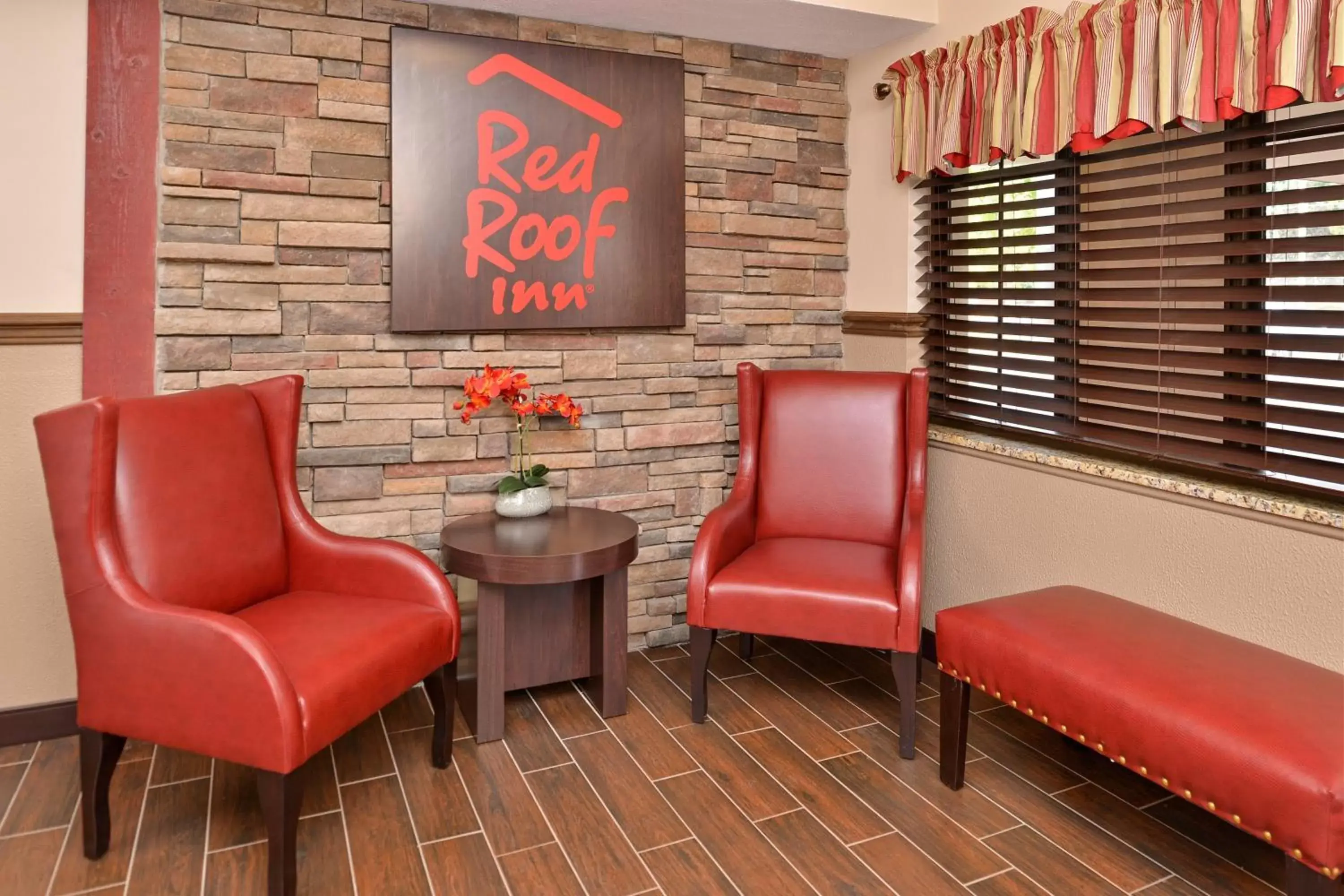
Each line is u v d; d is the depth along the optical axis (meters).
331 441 2.79
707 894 1.92
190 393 2.30
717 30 3.10
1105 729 1.87
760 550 2.90
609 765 2.45
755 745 2.57
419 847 2.08
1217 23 2.08
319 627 2.14
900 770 2.43
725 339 3.33
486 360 2.96
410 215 2.77
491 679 2.56
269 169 2.63
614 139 3.04
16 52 2.39
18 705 2.56
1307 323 2.06
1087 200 2.59
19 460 2.48
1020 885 1.94
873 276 3.42
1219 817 1.74
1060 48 2.50
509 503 2.87
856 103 3.44
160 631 1.87
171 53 2.52
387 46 2.74
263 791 1.82
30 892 1.91
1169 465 2.43
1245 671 1.87
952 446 3.08
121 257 2.53
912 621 2.46
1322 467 2.06
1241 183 2.16
